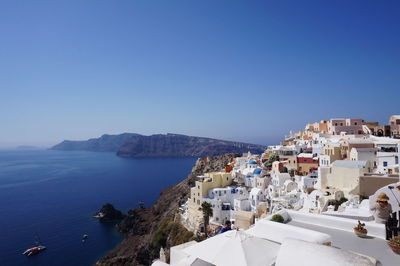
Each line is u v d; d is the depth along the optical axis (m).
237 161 126.69
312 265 9.68
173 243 79.00
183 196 119.06
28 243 103.62
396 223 15.61
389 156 54.78
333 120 101.06
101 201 180.50
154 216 123.75
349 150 65.31
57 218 137.88
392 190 23.53
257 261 12.64
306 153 90.00
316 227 18.92
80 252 96.25
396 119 94.44
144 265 85.62
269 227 16.81
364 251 14.53
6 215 143.88
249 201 71.94
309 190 59.72
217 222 72.50
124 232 117.44
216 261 13.09
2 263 86.62
